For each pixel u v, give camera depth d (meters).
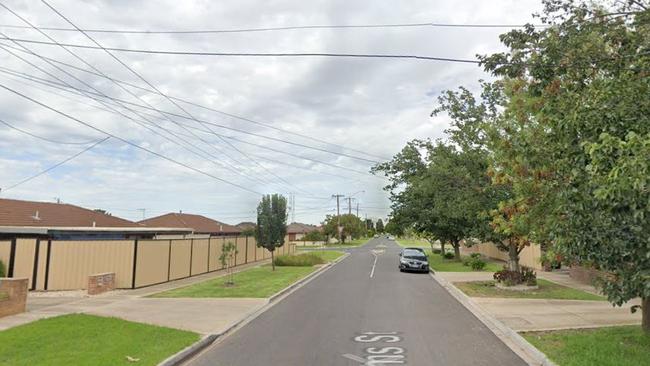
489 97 22.14
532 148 10.40
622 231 7.75
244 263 39.75
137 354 9.08
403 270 32.66
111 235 26.83
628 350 8.85
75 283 21.00
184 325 12.50
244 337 11.38
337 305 16.70
